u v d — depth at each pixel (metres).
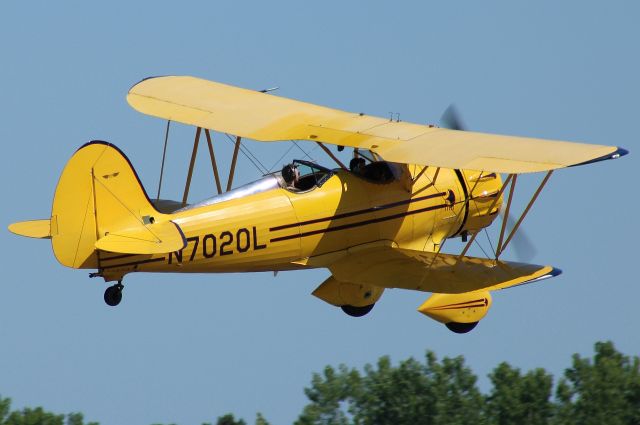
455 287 76.69
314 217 78.50
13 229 73.31
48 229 73.44
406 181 82.44
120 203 70.75
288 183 78.44
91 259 70.62
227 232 75.31
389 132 77.44
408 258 80.19
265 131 80.06
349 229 80.19
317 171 79.62
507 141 73.81
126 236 70.56
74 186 69.50
